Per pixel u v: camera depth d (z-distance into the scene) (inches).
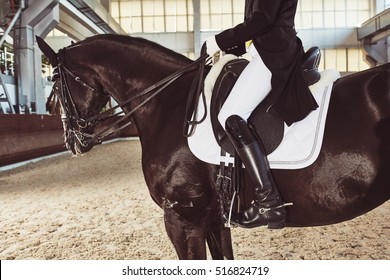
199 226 76.4
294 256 118.5
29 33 539.5
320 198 66.6
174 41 968.3
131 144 625.6
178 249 76.9
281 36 67.2
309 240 132.1
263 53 67.2
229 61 75.3
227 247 85.0
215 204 76.2
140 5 979.9
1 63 610.2
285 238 135.0
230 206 70.9
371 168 63.8
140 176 285.9
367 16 944.3
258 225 70.2
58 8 561.6
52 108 603.5
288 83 67.6
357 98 66.7
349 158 64.8
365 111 65.4
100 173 306.0
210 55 71.5
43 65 784.3
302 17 956.6
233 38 68.0
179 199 75.4
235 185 70.8
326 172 65.9
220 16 962.1
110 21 799.1
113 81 85.3
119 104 84.2
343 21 951.0
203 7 965.8
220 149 71.8
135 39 85.4
